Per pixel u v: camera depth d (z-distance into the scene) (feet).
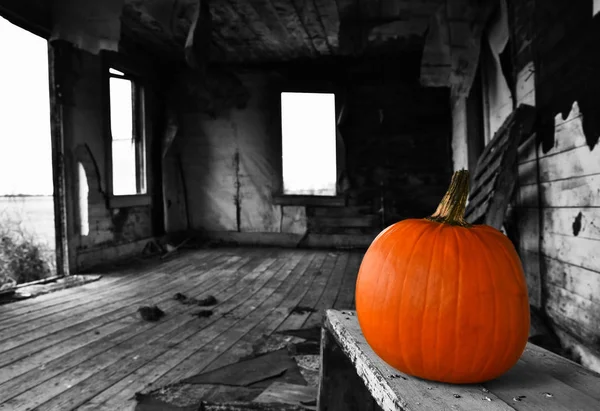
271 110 25.70
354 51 18.28
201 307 13.01
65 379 7.91
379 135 25.08
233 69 25.81
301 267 19.65
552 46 10.17
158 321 11.57
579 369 3.35
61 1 16.33
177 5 16.10
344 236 25.38
